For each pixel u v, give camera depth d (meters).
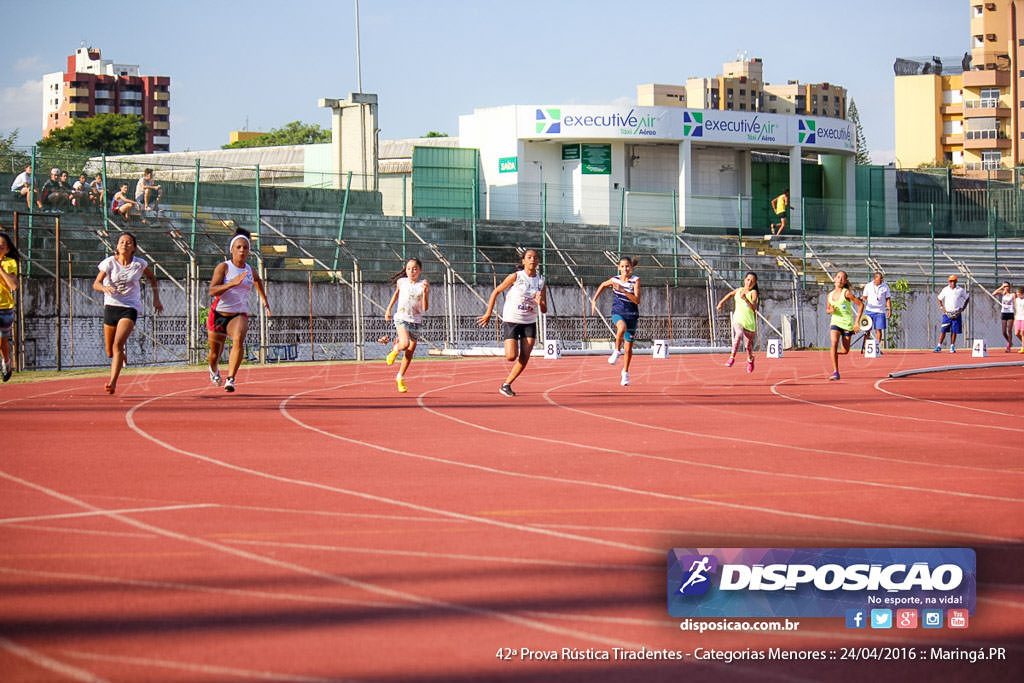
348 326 37.12
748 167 64.00
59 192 35.88
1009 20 105.31
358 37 51.78
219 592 6.27
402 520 8.33
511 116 58.44
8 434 13.49
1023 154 103.94
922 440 13.38
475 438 13.37
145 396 18.88
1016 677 5.04
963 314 52.53
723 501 9.16
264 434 13.64
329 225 40.09
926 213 67.69
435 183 55.31
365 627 5.65
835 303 23.78
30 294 30.28
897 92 109.06
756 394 20.11
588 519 8.38
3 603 6.05
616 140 59.53
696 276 47.50
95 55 189.50
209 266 35.12
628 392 20.45
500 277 41.34
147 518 8.38
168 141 185.38
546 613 5.91
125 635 5.51
